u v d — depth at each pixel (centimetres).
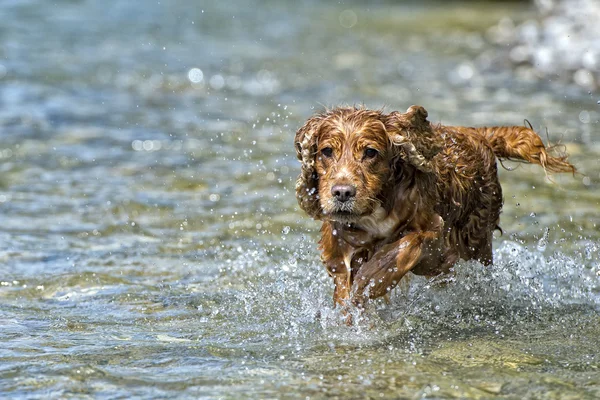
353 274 958
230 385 767
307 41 3472
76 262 1154
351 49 3300
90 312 986
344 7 4806
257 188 1527
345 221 889
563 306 1014
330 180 891
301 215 1380
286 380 779
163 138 1889
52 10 3825
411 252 898
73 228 1300
